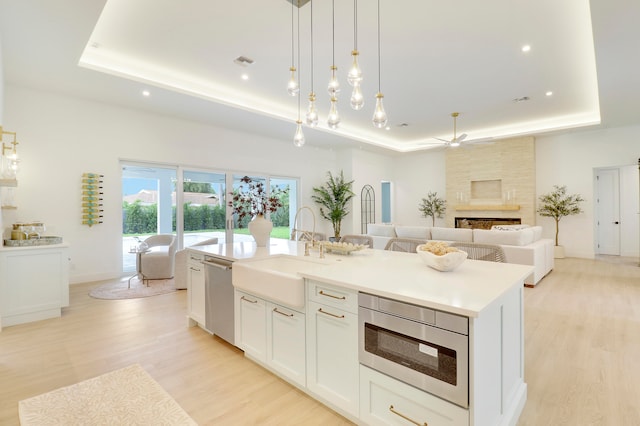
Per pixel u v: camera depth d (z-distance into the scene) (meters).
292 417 1.85
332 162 9.16
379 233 5.95
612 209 7.73
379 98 2.48
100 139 5.06
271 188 7.75
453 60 4.07
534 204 7.69
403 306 1.50
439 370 1.39
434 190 9.70
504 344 1.69
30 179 4.46
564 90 5.12
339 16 3.14
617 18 2.82
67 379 2.26
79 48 3.38
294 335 2.09
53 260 3.46
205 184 6.47
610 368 2.35
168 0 2.91
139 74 4.32
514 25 3.30
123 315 3.56
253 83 4.84
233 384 2.19
